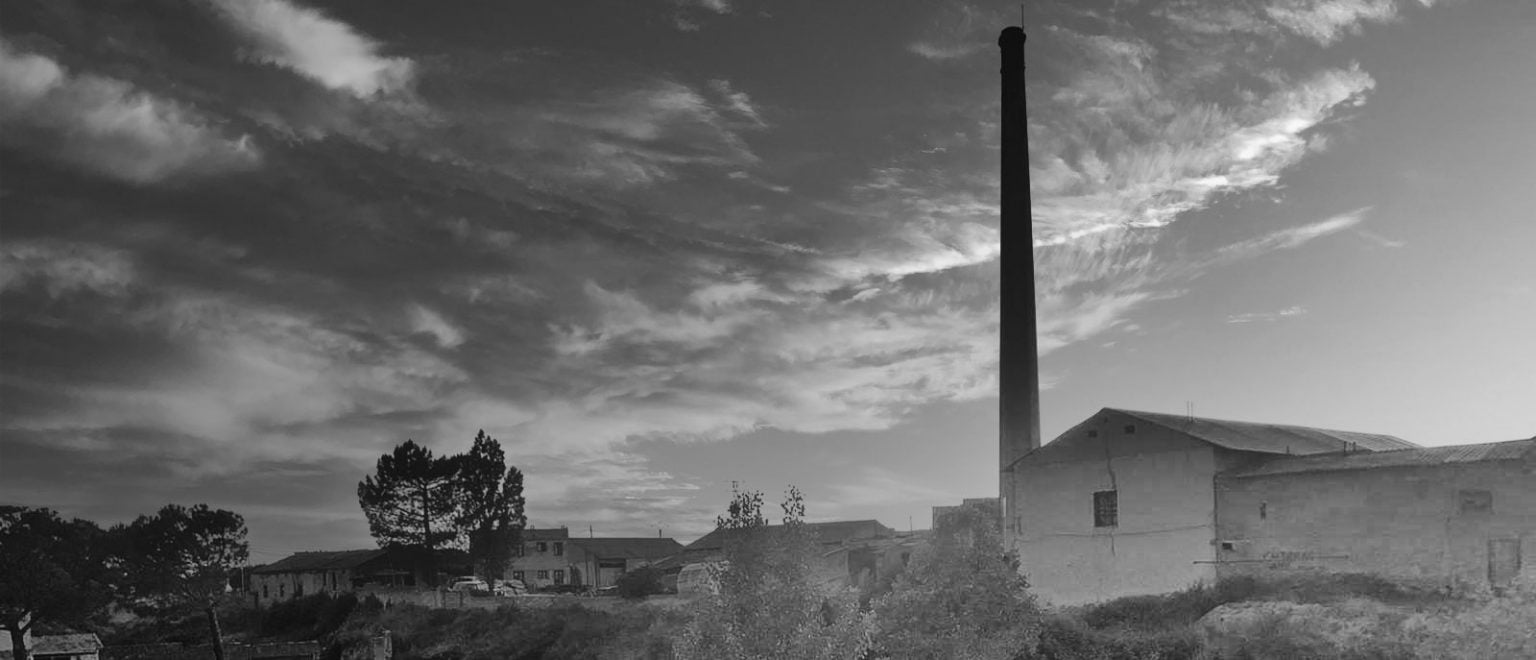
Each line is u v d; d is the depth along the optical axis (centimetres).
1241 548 5612
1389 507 5181
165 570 12144
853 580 8019
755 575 4059
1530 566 4766
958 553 4453
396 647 9362
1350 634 4459
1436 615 4459
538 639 8231
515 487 11669
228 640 10900
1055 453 6406
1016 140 8669
